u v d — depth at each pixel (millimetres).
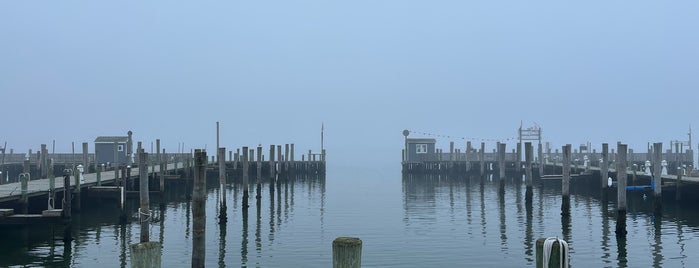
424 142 79812
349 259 8562
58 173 62469
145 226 22297
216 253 23984
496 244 25766
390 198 47500
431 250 24391
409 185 62625
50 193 26594
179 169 52312
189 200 43625
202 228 16375
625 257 22922
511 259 22609
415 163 79188
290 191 54906
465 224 32062
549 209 39125
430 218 34688
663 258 22703
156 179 43969
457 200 45625
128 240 26172
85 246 24641
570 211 37594
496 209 39281
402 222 32938
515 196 48844
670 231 28906
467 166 66062
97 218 32938
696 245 25281
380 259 22562
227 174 69250
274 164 52625
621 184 27672
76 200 31062
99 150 69625
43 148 60219
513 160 74812
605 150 40062
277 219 34406
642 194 44031
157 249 9820
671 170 70688
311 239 27281
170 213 36250
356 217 35156
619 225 27719
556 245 9094
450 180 70562
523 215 35969
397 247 25078
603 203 39844
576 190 52281
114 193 32156
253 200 46062
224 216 32906
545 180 63656
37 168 62969
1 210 21312
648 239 26734
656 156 33250
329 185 63031
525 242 26281
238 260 22609
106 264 21359
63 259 22094
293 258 22953
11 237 26109
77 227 29734
